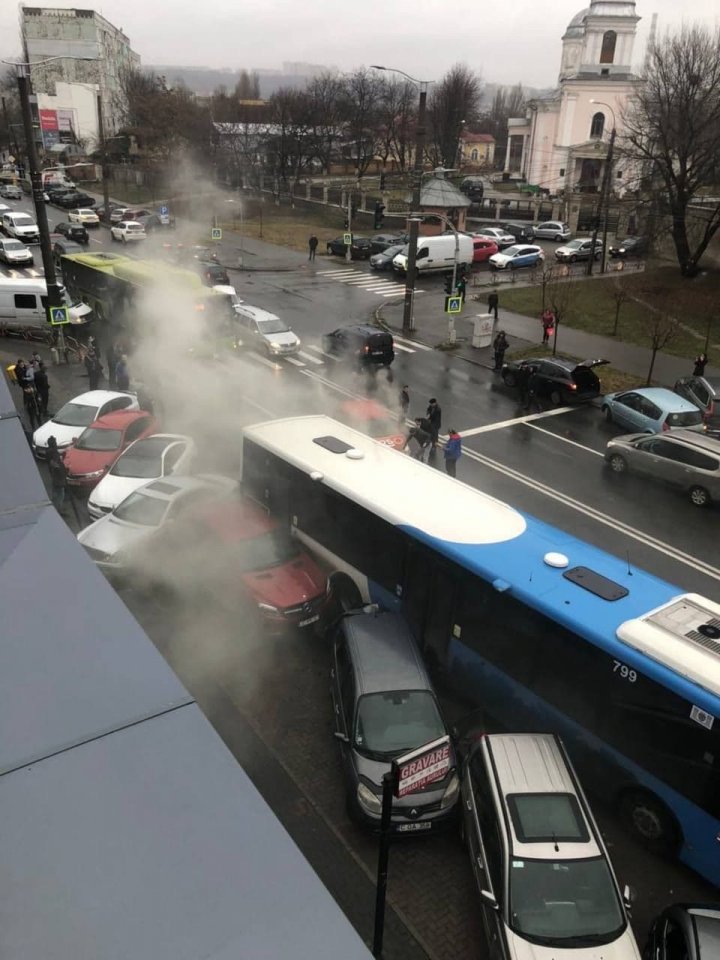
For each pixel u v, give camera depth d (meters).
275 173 78.19
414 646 10.02
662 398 21.64
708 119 39.53
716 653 8.27
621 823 8.98
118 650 4.40
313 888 3.21
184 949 2.94
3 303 30.16
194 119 79.94
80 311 30.73
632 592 9.59
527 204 71.62
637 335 33.38
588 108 76.25
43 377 20.69
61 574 5.03
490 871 7.36
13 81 106.44
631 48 75.00
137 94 94.94
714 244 45.47
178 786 3.59
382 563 11.64
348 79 106.12
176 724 3.93
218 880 3.20
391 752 8.68
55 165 85.62
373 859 8.31
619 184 66.44
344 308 36.94
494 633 9.99
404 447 19.12
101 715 3.96
